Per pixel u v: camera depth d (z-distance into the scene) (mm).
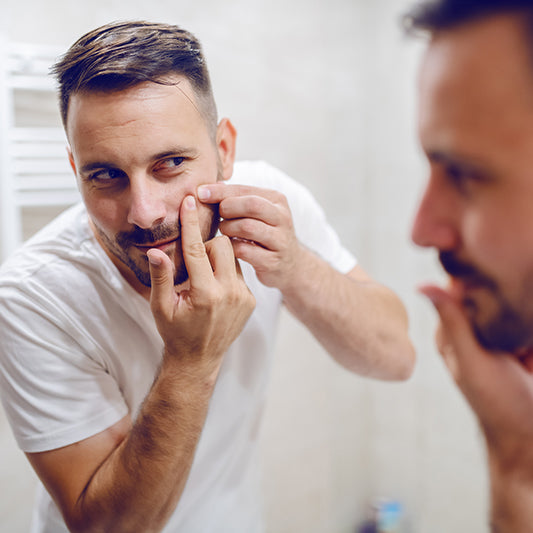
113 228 609
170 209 593
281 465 1623
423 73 213
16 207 1021
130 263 630
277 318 886
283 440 1613
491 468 260
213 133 638
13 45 982
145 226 581
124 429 725
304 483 1684
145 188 573
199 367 614
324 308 748
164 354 626
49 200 1061
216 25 1273
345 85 1500
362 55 1495
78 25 1083
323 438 1703
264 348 843
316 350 1638
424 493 1699
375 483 1803
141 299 713
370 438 1790
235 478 904
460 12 198
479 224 210
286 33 1384
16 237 1025
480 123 199
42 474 705
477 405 250
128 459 637
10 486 1136
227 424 837
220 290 585
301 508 1694
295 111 1438
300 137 1457
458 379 252
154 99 550
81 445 693
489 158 201
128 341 726
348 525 1821
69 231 724
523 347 232
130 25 573
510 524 258
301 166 1474
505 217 205
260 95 1370
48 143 1046
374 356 844
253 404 881
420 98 216
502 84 193
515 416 245
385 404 1738
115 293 705
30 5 1020
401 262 1587
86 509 664
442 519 1677
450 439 1616
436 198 221
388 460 1764
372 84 1517
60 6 1054
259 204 610
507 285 215
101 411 704
